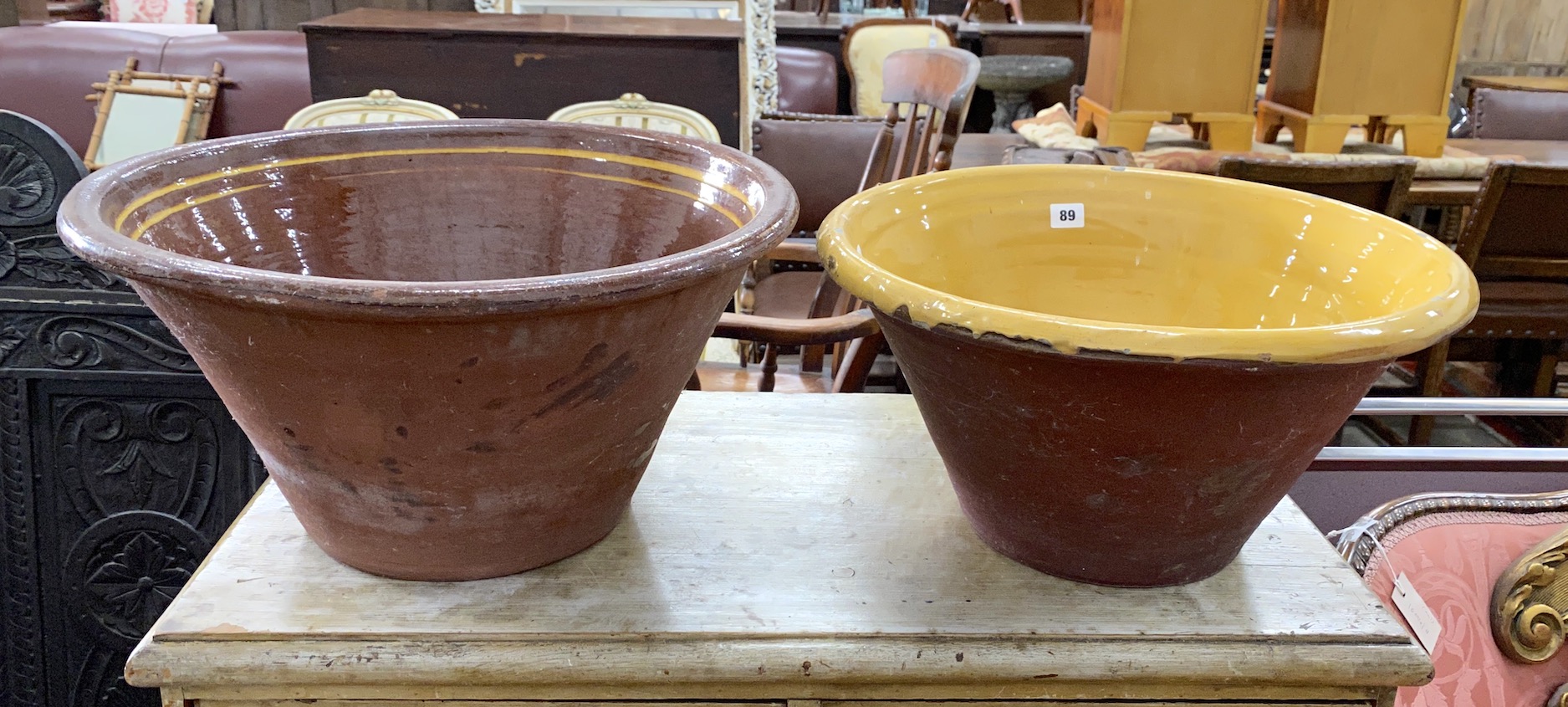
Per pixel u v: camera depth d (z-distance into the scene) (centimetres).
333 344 48
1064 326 48
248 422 57
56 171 140
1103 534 61
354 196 75
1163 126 262
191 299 48
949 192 75
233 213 68
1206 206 77
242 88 245
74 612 158
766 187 64
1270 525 75
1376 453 116
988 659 60
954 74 125
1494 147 260
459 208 78
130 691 162
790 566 68
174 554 157
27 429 150
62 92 245
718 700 62
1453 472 117
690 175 72
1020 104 379
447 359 49
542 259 79
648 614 62
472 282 47
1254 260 75
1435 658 89
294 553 67
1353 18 212
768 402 92
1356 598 66
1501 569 92
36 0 275
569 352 51
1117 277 79
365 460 55
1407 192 187
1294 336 48
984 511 67
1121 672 61
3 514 153
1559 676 91
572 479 60
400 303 45
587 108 204
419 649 59
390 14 223
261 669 58
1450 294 54
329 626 60
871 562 68
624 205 76
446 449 54
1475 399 105
